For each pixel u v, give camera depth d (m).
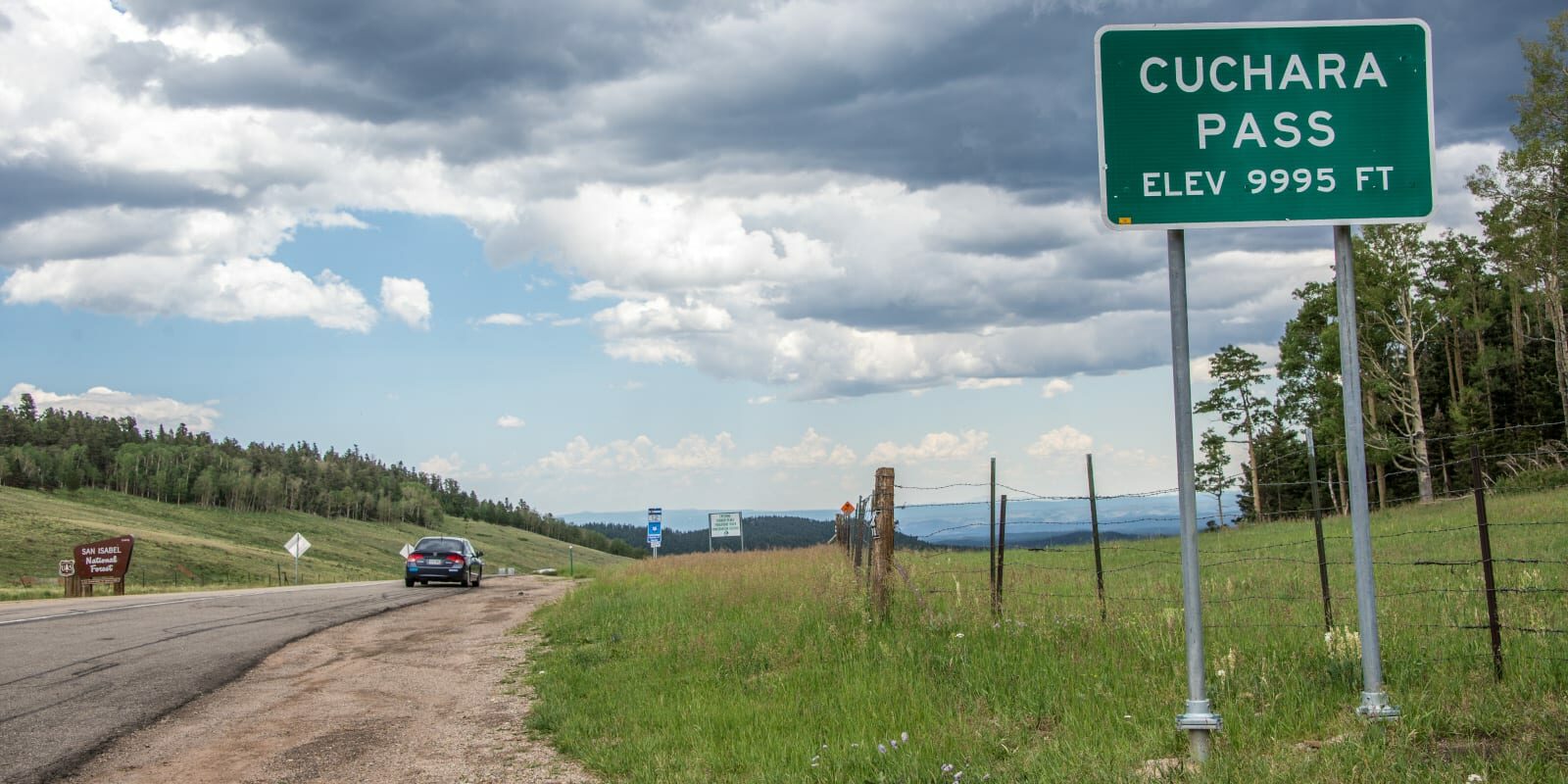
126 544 32.75
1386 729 6.02
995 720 7.41
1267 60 6.56
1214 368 61.62
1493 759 5.38
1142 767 5.91
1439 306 49.06
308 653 14.16
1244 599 11.04
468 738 8.70
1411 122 6.59
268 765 7.79
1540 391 53.47
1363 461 6.53
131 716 9.55
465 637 16.06
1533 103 43.03
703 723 8.20
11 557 97.25
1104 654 8.98
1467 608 9.59
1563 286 46.00
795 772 6.56
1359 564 6.48
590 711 9.27
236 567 112.44
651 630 13.73
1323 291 52.06
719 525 57.50
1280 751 5.88
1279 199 6.52
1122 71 6.55
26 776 7.45
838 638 10.98
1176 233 6.48
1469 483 51.97
